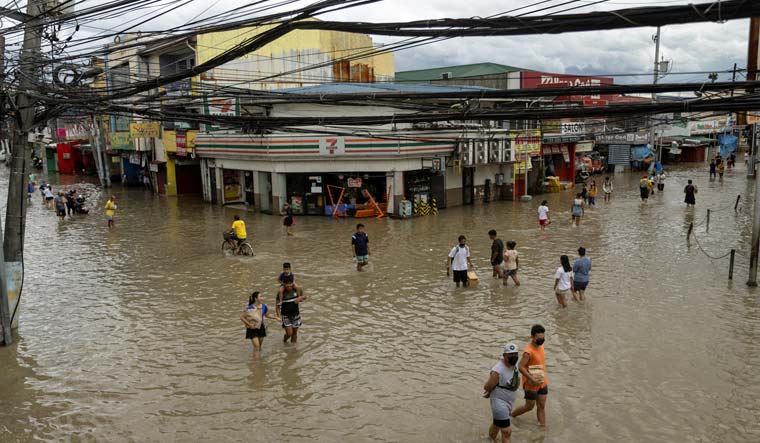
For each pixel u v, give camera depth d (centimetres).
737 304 1434
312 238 2386
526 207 3216
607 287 1611
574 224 2612
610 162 5284
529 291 1590
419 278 1745
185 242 2364
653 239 2267
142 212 3228
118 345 1246
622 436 841
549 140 3856
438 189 3141
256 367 1117
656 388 989
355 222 2748
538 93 760
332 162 2825
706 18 494
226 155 3184
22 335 1313
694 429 857
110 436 876
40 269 1945
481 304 1483
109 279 1805
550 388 996
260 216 2991
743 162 6362
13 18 1123
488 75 4216
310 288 1655
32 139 5794
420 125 2895
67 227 2786
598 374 1048
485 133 3130
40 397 1005
